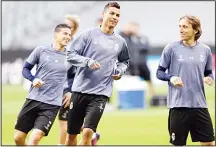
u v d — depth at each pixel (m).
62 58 22.80
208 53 21.55
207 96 54.53
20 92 64.06
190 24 20.98
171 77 20.58
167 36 82.50
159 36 82.38
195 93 21.08
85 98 21.75
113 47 21.80
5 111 46.66
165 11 83.19
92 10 85.69
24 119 22.61
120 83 51.19
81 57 21.19
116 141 31.64
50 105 22.45
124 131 36.19
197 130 21.28
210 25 80.00
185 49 21.20
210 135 21.20
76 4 86.31
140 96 51.19
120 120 42.00
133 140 32.16
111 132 35.75
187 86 21.02
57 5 86.75
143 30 83.38
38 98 22.41
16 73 76.25
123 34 54.69
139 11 83.75
